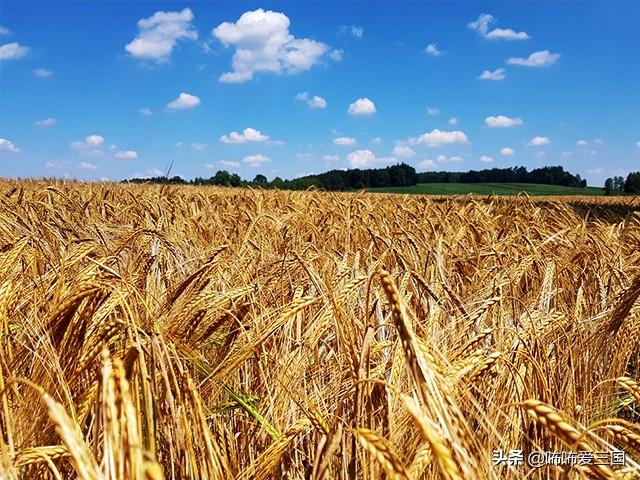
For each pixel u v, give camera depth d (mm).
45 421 2045
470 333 3242
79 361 1981
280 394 2748
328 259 5109
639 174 62062
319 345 3402
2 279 2953
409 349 1382
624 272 5473
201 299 2875
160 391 2072
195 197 12766
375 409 2400
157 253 4543
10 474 1417
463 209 11266
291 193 16500
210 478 1820
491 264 6016
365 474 1938
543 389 2459
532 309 4203
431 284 4102
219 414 2674
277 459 2143
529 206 12875
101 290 2252
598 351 3359
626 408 3520
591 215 14523
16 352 2434
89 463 1146
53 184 19719
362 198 14859
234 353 2848
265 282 4129
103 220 8742
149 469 1046
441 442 1225
